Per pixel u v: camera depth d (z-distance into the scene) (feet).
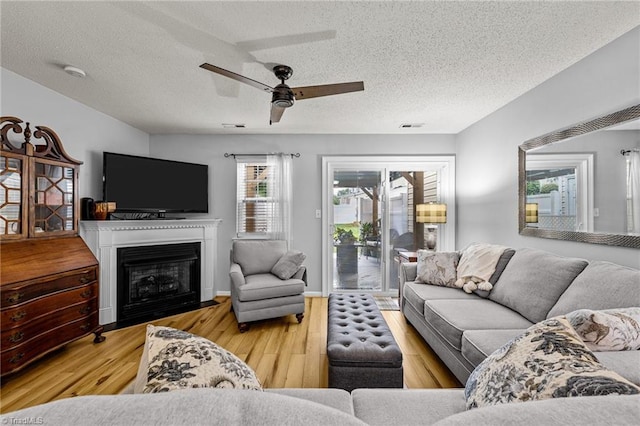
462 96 9.76
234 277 10.72
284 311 10.64
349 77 8.36
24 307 7.09
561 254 8.04
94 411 1.48
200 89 9.30
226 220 14.53
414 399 3.88
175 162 13.17
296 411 1.57
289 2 5.40
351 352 5.76
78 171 9.45
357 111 11.17
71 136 10.19
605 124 6.72
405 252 14.60
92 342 9.23
